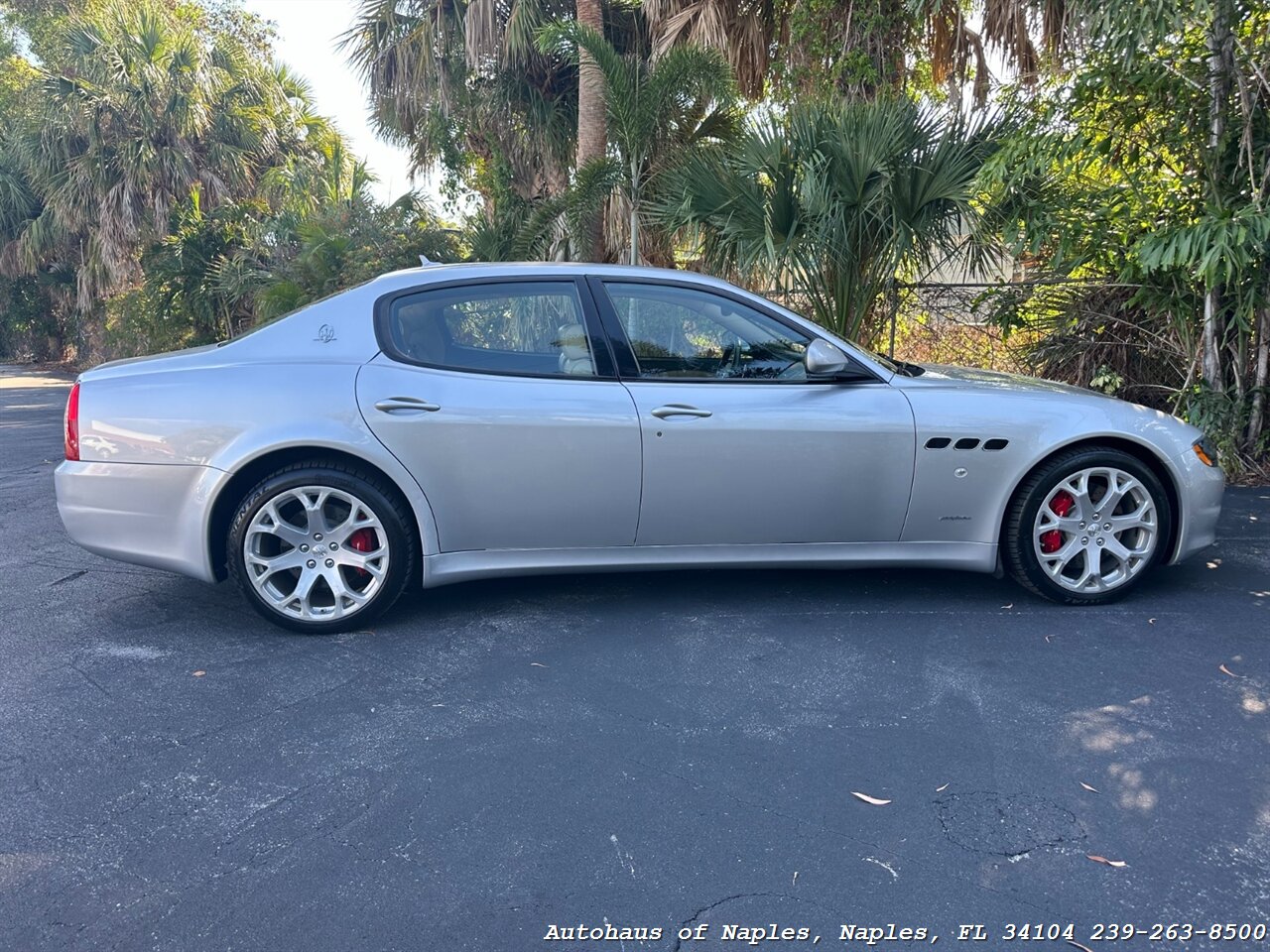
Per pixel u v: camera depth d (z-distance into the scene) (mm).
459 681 3594
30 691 3533
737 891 2373
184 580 4883
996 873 2426
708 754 3033
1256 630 4027
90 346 25016
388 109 14188
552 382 4051
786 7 10656
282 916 2295
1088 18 5914
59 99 19812
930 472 4156
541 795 2799
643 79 9820
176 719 3305
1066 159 6312
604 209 10930
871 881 2402
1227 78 6043
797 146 7301
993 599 4441
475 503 4023
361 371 3986
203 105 20391
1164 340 7215
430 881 2422
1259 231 5484
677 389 4086
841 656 3783
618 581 4746
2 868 2484
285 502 3984
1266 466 6871
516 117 13555
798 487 4117
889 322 8133
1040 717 3254
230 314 18906
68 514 3996
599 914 2293
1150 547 4285
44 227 23672
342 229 14641
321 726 3246
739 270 7582
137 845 2580
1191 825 2615
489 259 12117
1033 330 7902
